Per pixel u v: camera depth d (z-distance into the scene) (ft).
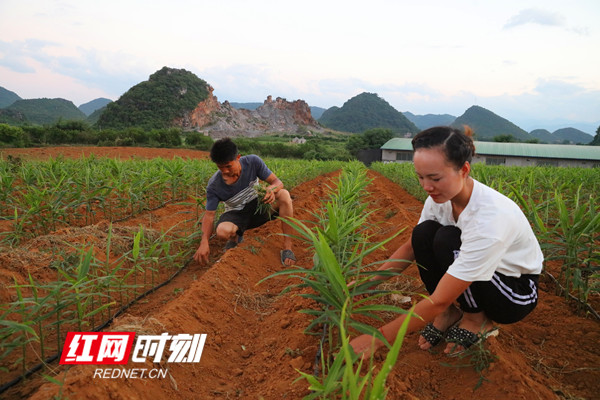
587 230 9.56
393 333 6.41
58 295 7.52
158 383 6.75
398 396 6.51
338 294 6.39
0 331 6.58
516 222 6.63
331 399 5.51
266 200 13.62
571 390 7.03
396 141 169.27
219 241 17.10
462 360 7.62
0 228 15.61
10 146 98.68
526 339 8.76
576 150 142.61
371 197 30.89
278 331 9.27
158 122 386.11
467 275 6.36
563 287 11.31
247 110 563.07
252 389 7.27
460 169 6.06
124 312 10.24
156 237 15.28
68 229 14.39
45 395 5.47
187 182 23.68
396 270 8.63
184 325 8.69
